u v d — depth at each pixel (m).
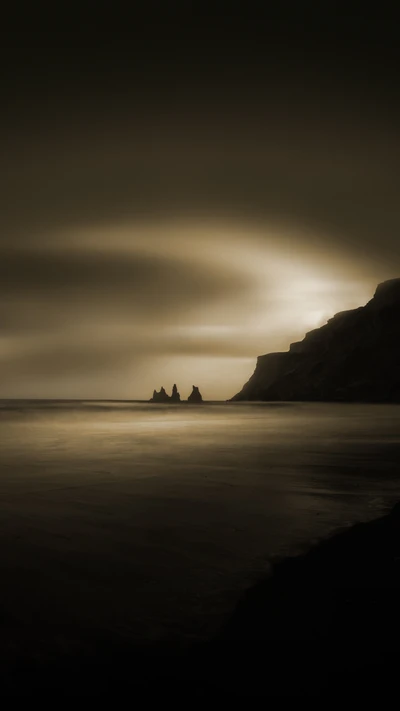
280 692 3.46
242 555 6.28
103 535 7.15
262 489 10.71
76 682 3.54
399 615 4.56
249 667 3.76
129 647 4.01
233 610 4.66
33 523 7.82
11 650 3.92
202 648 4.00
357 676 3.63
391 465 14.41
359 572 5.66
